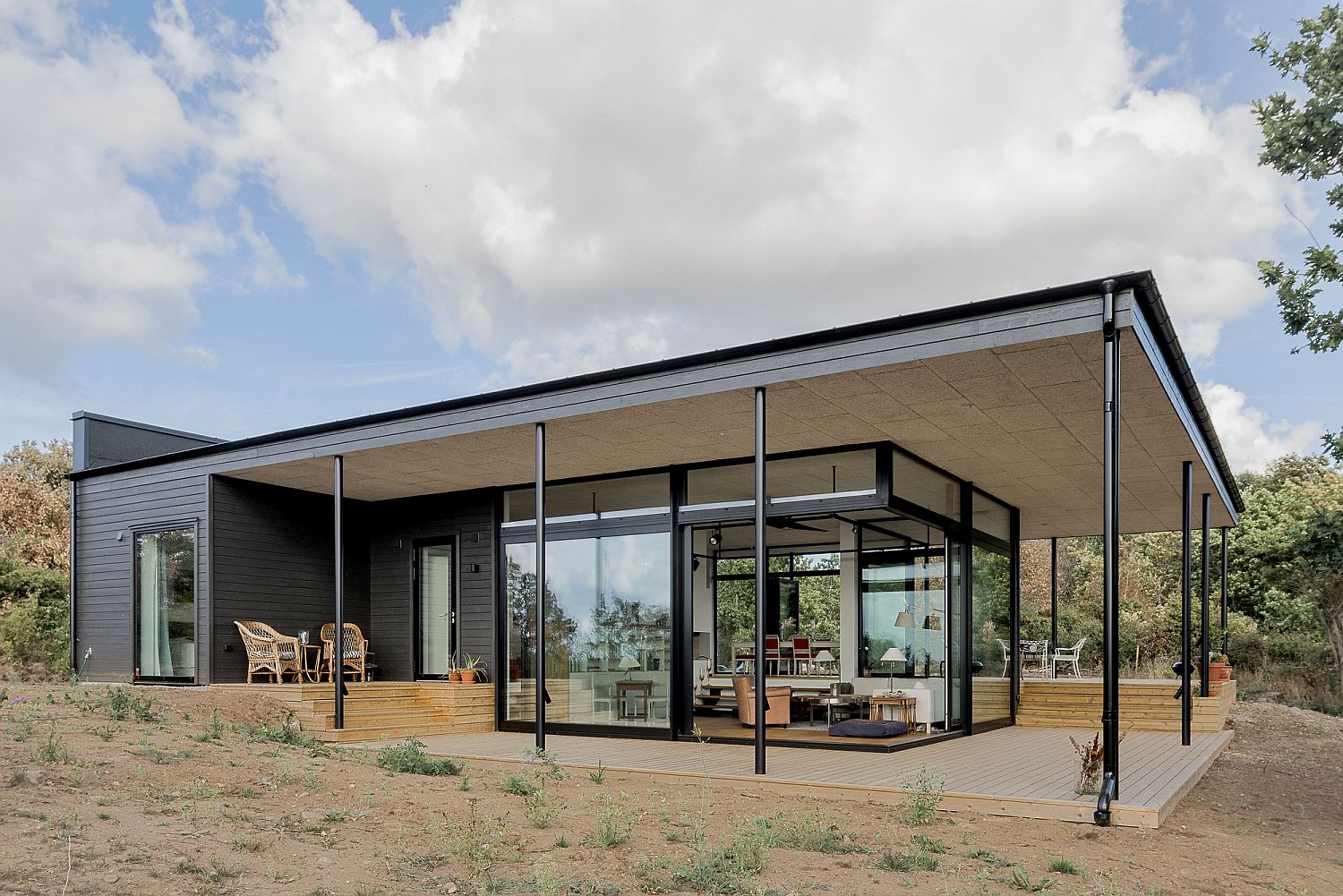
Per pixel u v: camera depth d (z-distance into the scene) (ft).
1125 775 28.76
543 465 30.50
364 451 35.42
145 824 15.02
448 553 44.96
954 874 16.44
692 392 27.09
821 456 34.63
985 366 24.16
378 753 26.43
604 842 16.61
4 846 13.12
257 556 42.39
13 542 73.00
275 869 13.57
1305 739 43.04
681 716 36.55
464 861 15.06
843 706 39.55
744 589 81.10
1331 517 28.14
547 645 40.73
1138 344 22.25
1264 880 17.94
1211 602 77.82
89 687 36.60
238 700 35.29
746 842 16.74
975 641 42.63
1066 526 57.67
